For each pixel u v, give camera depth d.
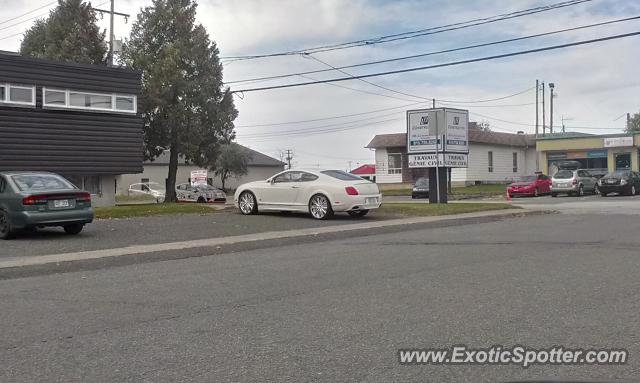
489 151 50.72
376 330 5.66
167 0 35.91
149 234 13.77
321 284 7.84
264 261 9.95
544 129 60.66
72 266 9.63
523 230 13.89
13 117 21.98
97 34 36.91
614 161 45.59
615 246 10.76
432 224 15.77
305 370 4.64
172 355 5.05
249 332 5.69
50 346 5.34
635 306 6.36
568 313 6.12
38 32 39.34
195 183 37.50
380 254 10.41
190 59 35.59
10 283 8.34
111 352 5.15
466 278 8.02
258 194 18.39
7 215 12.74
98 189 25.02
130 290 7.70
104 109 24.42
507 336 5.40
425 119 22.39
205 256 10.80
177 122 34.62
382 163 51.47
